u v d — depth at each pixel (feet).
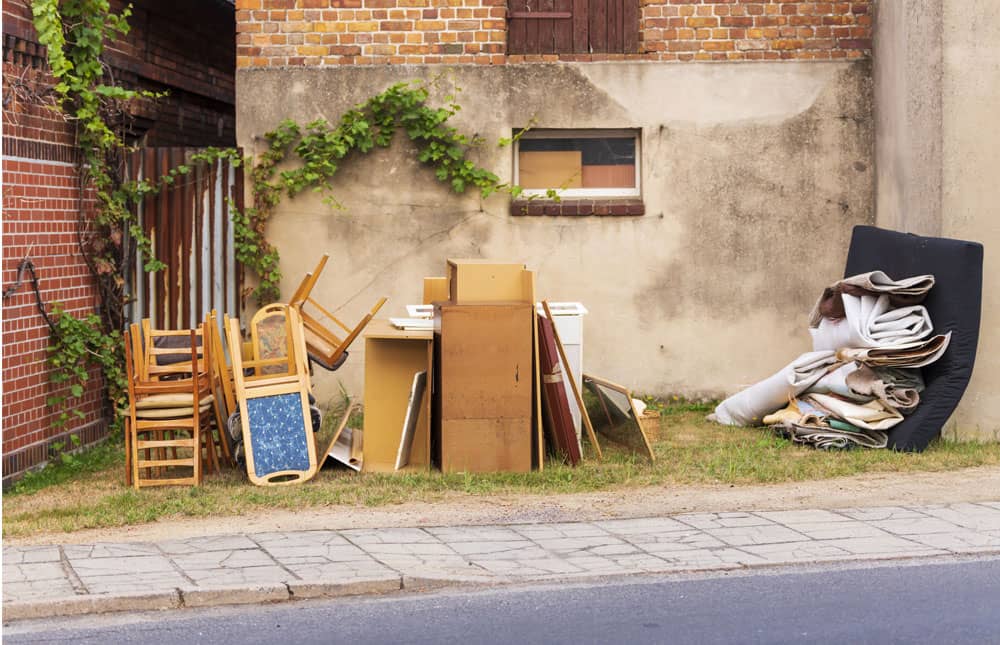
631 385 42.50
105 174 38.11
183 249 40.88
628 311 42.39
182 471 33.35
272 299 41.47
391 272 42.06
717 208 42.22
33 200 33.47
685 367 42.52
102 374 38.01
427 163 41.96
